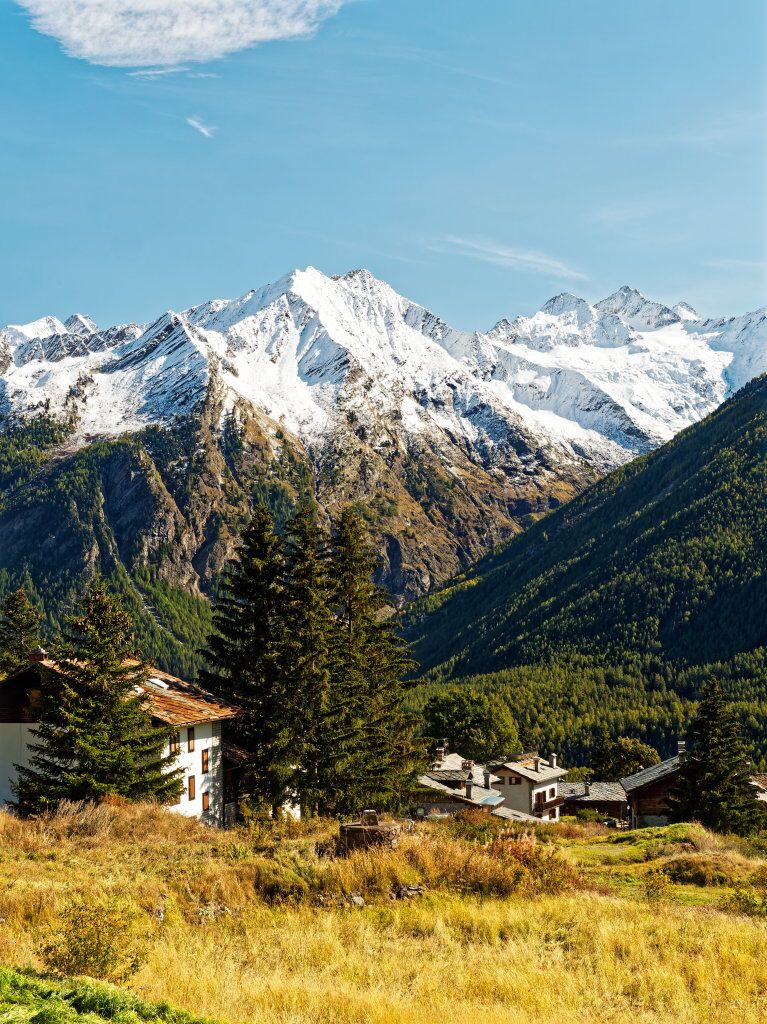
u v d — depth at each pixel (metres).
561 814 108.94
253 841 33.84
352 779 57.47
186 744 56.41
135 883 24.56
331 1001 15.82
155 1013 12.52
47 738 47.28
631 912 24.77
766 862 37.72
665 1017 16.47
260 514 60.75
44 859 29.14
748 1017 16.70
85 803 41.81
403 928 22.38
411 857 27.56
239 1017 14.72
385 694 65.44
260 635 58.44
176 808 54.69
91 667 47.78
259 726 57.81
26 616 104.75
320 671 56.34
